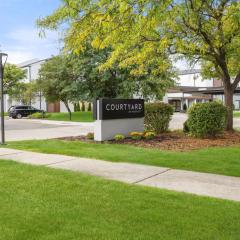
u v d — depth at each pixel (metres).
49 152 10.98
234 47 13.08
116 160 9.41
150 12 6.01
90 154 10.34
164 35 12.16
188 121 14.12
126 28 6.85
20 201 5.68
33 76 51.53
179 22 11.83
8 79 44.59
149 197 5.87
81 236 4.29
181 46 12.23
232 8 8.55
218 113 13.38
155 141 13.18
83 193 6.12
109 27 6.73
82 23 7.11
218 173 7.80
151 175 7.64
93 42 7.50
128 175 7.66
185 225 4.62
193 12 9.38
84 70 29.09
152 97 30.34
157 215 4.98
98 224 4.67
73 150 11.17
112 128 13.88
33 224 4.68
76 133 19.47
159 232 4.39
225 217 4.91
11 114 38.59
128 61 13.41
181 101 56.91
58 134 18.84
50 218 4.89
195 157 9.56
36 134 18.89
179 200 5.70
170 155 9.95
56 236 4.29
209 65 17.12
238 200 5.77
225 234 4.34
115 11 6.21
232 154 9.97
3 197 5.91
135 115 14.87
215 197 5.93
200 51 13.00
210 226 4.59
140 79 29.11
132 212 5.12
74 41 7.87
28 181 6.97
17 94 45.59
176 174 7.72
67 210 5.23
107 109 13.64
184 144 12.27
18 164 8.88
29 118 36.91
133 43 11.95
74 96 31.14
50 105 50.66
